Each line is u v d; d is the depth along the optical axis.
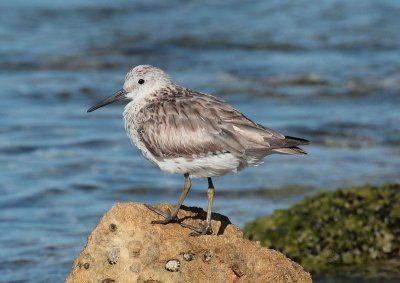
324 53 29.03
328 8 34.09
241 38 30.48
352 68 27.45
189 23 32.28
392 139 21.27
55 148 20.59
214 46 29.69
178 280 9.49
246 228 14.46
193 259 9.59
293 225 14.27
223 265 9.63
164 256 9.58
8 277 13.71
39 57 27.97
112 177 18.73
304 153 10.13
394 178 18.56
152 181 18.50
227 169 10.36
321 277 13.37
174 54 28.86
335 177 18.67
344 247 14.00
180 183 18.41
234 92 25.09
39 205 17.11
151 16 33.06
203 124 10.30
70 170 19.14
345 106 23.97
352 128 22.05
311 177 18.70
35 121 22.50
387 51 29.14
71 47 28.98
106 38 30.09
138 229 9.67
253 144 10.09
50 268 14.11
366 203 14.55
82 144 20.91
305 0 35.09
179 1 35.25
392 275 13.40
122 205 9.83
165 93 10.88
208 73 26.86
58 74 26.59
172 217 9.92
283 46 29.78
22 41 29.41
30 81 25.80
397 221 14.26
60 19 32.09
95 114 23.31
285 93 25.09
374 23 32.03
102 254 9.63
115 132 21.89
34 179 18.53
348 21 32.41
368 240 14.08
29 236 15.50
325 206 14.57
